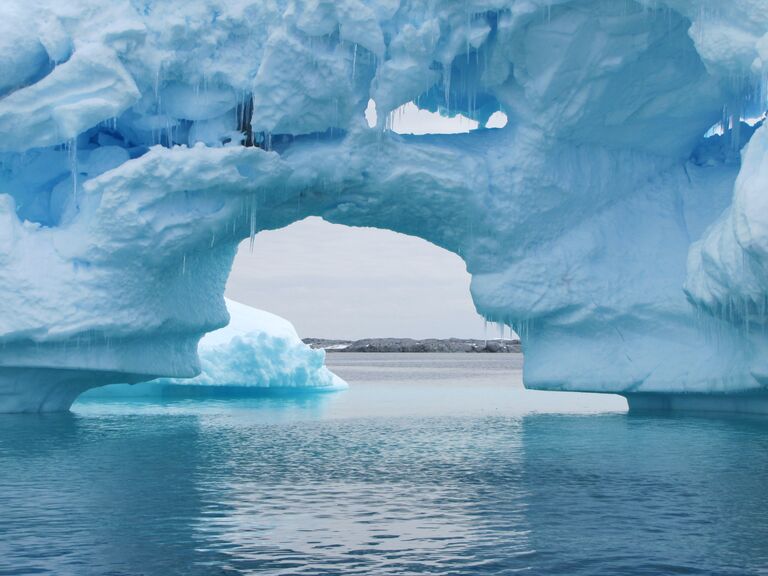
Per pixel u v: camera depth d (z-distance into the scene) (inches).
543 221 806.5
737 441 618.5
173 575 302.4
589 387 824.9
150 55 701.9
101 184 700.0
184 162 698.8
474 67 775.1
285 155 746.8
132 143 784.3
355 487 451.5
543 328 846.5
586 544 338.6
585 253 813.9
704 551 329.4
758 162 618.8
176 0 706.2
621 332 821.9
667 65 743.1
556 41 717.9
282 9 705.6
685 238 815.1
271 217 792.9
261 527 365.7
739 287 639.1
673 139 824.3
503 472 495.2
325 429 738.2
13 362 724.7
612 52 721.0
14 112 689.0
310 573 305.1
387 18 703.1
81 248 712.4
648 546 335.3
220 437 669.3
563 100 752.3
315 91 711.7
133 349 778.2
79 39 692.7
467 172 766.5
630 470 498.6
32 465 520.1
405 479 474.6
